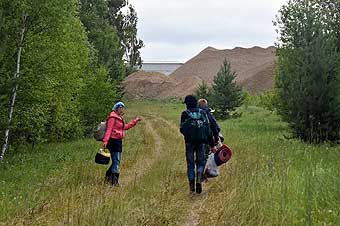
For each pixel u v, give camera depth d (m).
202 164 10.49
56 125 23.55
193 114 10.61
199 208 8.94
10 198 10.01
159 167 13.67
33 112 18.77
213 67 143.75
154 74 120.25
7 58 17.34
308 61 19.06
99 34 51.22
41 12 17.70
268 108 32.12
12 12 17.11
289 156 13.90
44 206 9.06
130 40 87.75
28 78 17.83
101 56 50.09
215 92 44.62
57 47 18.98
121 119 12.19
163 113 53.22
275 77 27.73
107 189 10.16
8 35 16.80
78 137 28.09
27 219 8.25
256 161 12.87
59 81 21.19
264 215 7.35
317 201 7.90
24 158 17.42
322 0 27.14
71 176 12.63
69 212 8.20
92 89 28.66
